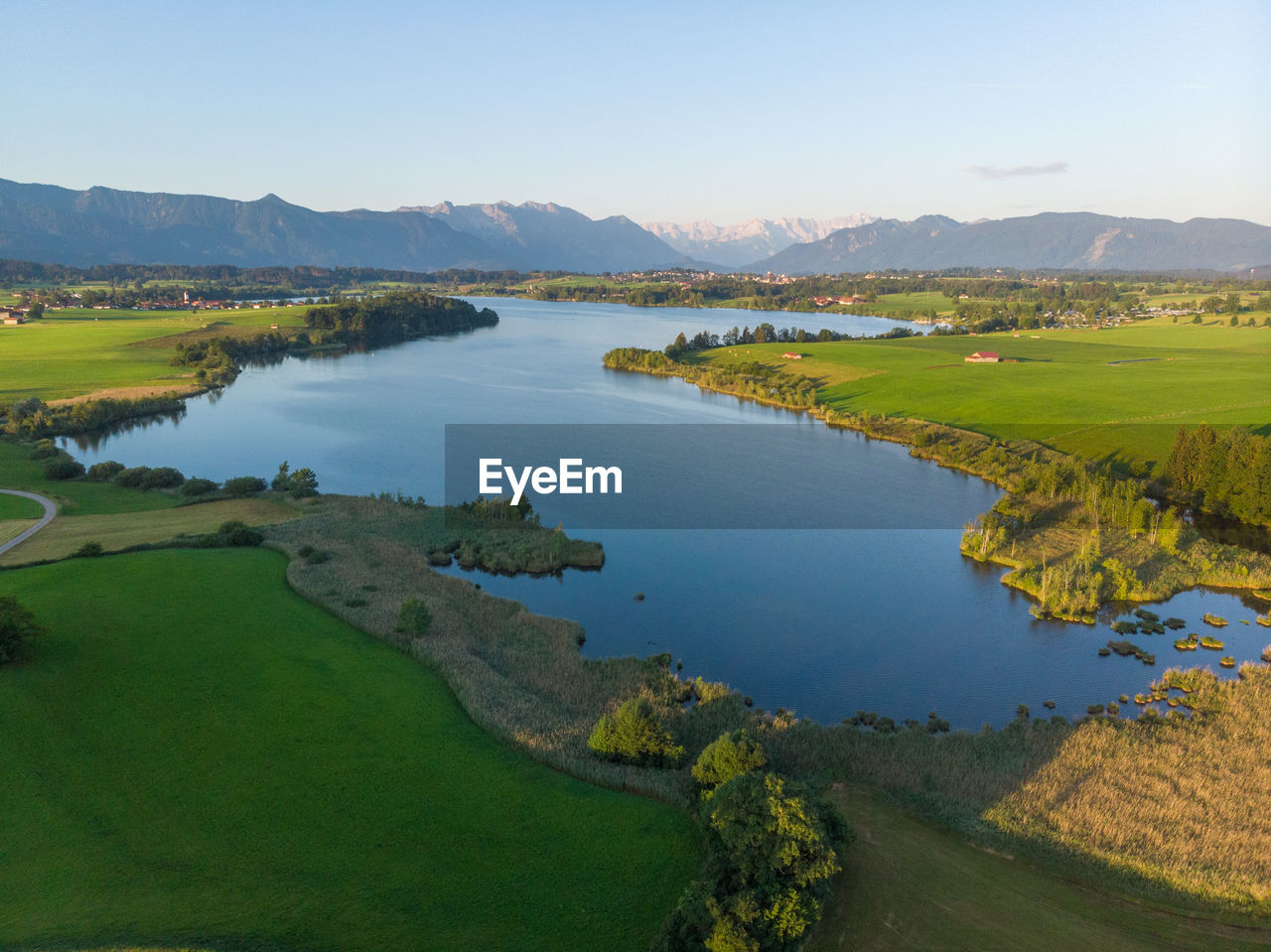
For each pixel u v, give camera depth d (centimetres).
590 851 4266
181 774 4794
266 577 7931
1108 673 6912
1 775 4603
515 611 7850
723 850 3884
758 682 6775
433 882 4031
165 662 6019
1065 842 4431
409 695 5888
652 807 4647
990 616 8100
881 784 5094
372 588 7881
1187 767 5278
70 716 5238
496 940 3688
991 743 5628
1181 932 3825
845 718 6197
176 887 3919
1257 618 7900
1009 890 4059
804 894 3597
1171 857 4350
